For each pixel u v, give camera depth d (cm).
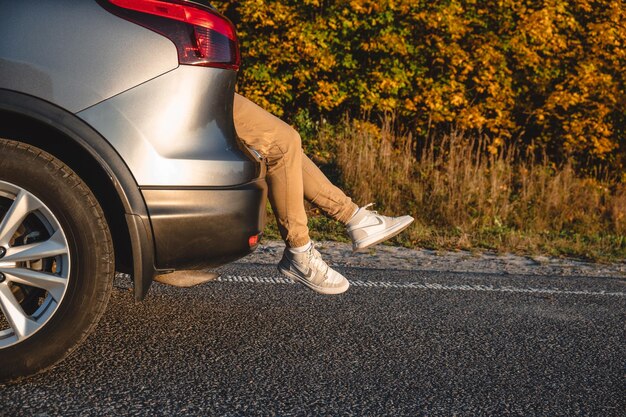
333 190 380
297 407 287
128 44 288
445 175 973
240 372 322
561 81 1264
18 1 282
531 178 1041
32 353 285
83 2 286
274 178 357
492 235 846
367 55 1201
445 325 426
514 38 1192
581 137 1227
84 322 288
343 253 689
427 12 1144
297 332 390
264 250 661
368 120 1179
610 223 1002
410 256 701
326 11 1169
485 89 1212
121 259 317
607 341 415
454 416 288
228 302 444
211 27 303
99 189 307
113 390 291
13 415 262
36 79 279
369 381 321
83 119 282
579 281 607
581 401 314
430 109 1195
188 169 295
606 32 1209
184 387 300
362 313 440
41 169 283
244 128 350
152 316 400
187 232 296
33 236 297
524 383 333
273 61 1154
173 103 293
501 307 485
